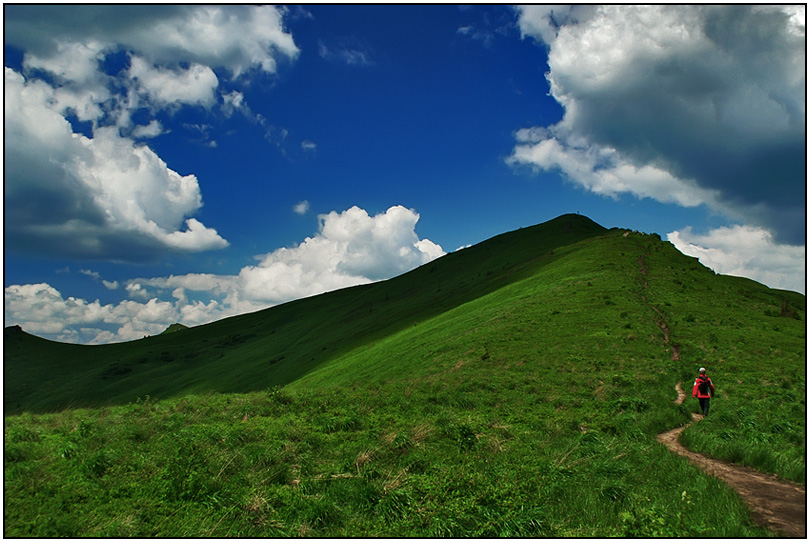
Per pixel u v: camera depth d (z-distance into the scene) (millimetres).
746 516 10781
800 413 22594
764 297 57656
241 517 11250
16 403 137125
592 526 10727
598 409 24984
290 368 101250
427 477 13859
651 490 12625
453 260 164250
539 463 15125
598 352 35938
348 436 18906
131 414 24312
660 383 29531
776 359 33719
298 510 11695
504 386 30500
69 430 19625
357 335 102375
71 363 176375
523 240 149375
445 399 27250
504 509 11750
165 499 12203
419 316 93000
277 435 18250
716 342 38000
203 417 22656
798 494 12500
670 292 54125
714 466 15273
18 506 11461
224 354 158750
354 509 11875
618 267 63406
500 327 45562
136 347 191750
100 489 12688
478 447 17047
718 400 25609
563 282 60375
